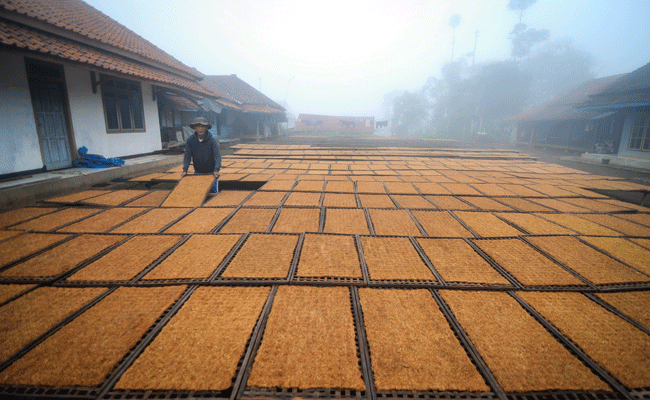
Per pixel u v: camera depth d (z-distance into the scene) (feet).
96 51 25.68
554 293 7.99
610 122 52.39
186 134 48.67
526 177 26.05
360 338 6.27
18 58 19.35
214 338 6.18
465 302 7.55
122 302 7.29
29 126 20.15
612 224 13.56
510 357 5.83
